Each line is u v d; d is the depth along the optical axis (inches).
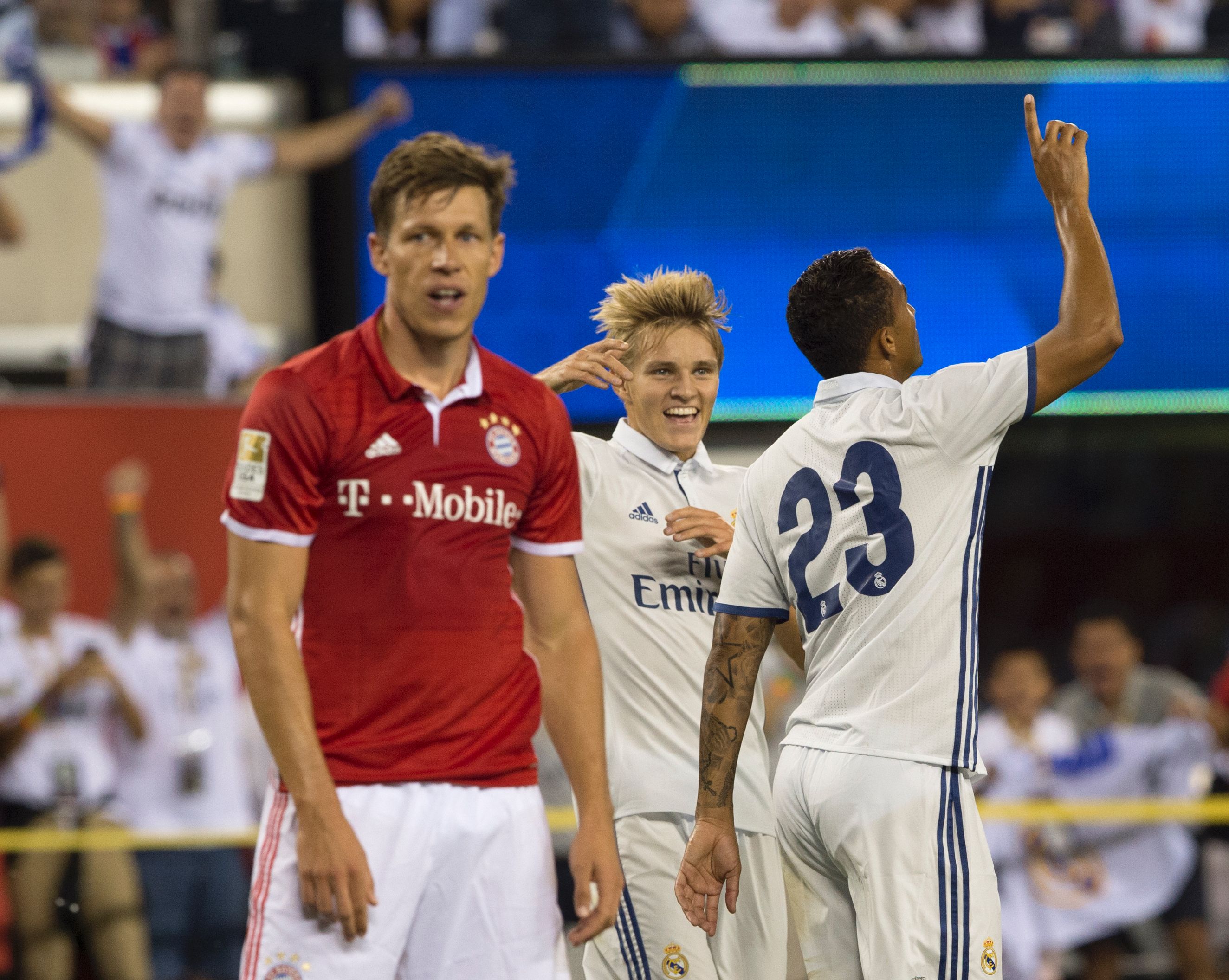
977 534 371.2
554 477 369.4
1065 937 799.1
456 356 353.4
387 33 1043.3
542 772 783.7
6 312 933.8
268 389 338.6
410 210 341.1
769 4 1066.7
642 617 458.9
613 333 481.4
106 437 799.1
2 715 753.0
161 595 786.8
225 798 777.6
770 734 815.7
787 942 488.4
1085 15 1117.1
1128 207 925.2
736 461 921.5
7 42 920.3
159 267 909.2
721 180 912.3
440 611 343.3
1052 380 364.5
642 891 449.4
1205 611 1219.2
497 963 345.7
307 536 338.3
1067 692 867.4
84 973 733.3
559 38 1016.2
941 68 916.6
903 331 395.5
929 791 363.3
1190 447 1151.0
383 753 340.8
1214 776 833.5
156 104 944.9
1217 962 831.1
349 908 326.6
